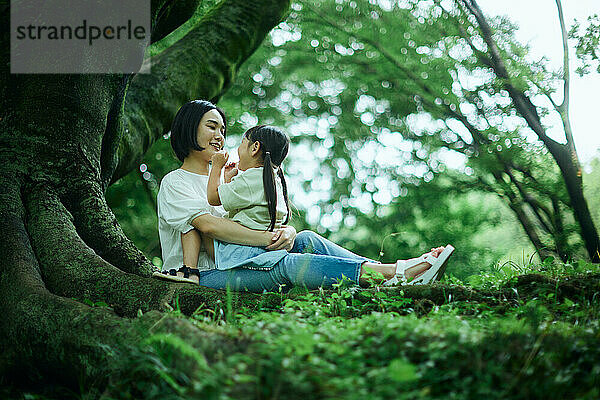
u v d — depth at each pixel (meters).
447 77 15.77
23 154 5.36
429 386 2.49
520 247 16.86
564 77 13.42
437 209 18.27
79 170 5.49
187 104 4.99
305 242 4.87
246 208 4.65
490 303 4.20
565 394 2.56
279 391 2.33
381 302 4.04
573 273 4.95
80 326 3.54
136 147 6.58
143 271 5.09
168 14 6.91
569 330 3.12
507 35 14.41
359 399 2.23
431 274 4.48
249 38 7.64
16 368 3.86
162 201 4.77
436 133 16.75
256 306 4.22
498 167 14.76
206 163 5.01
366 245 20.55
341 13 16.33
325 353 2.61
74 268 4.59
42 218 5.05
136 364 2.90
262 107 18.83
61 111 5.49
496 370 2.58
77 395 3.43
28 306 3.97
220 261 4.56
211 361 2.74
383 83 17.09
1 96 5.52
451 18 14.98
